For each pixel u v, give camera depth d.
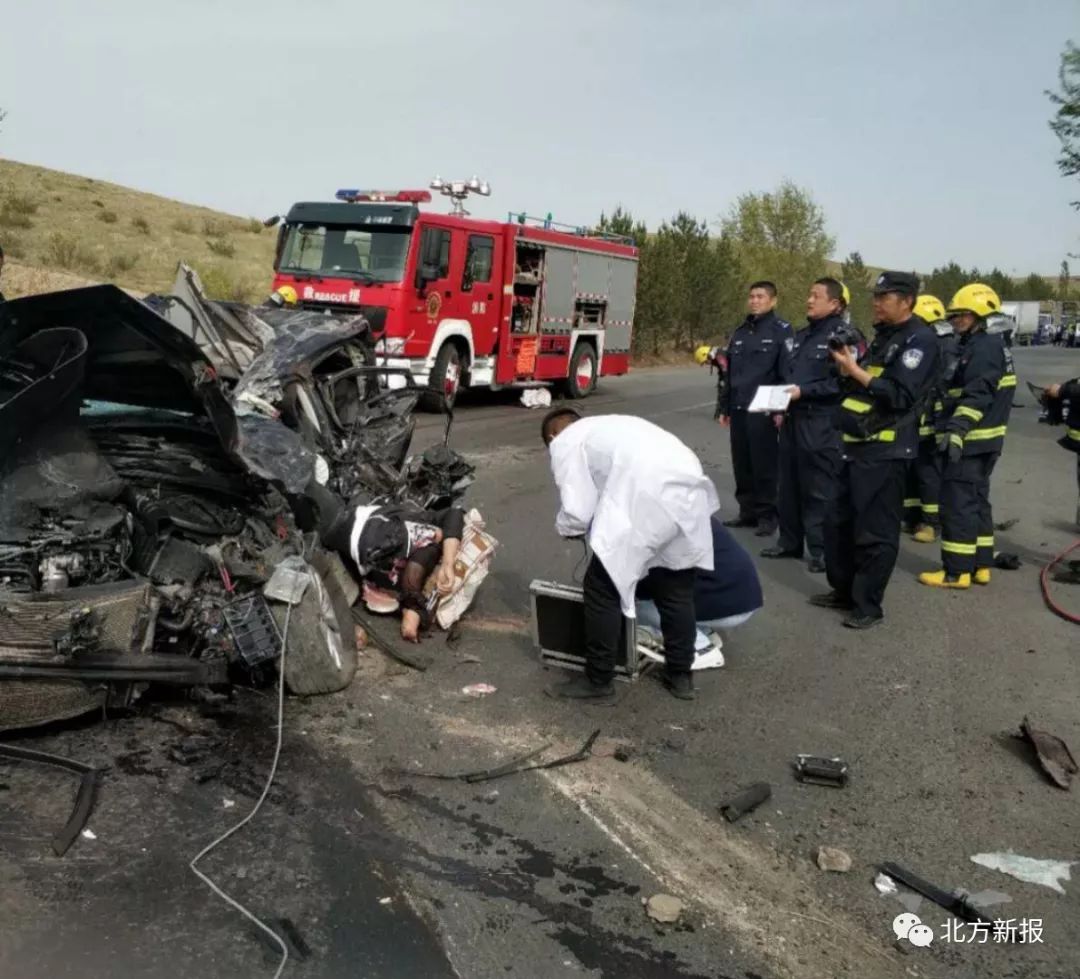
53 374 3.88
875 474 5.80
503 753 4.18
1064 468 12.58
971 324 6.78
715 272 30.89
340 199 14.64
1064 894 3.40
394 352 13.23
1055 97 14.09
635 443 4.45
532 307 16.50
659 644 5.14
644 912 3.18
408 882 3.24
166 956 2.78
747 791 3.91
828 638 5.88
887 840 3.69
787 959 3.00
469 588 5.47
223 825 3.46
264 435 4.94
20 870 3.10
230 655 4.35
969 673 5.40
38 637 3.73
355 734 4.24
